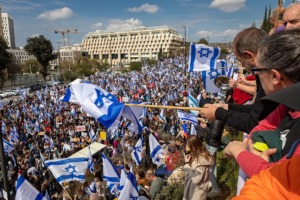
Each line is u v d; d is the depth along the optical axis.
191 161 4.83
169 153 9.98
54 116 26.19
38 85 64.44
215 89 6.45
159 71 50.31
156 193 6.48
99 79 48.16
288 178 0.97
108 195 8.66
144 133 13.71
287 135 1.34
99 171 9.80
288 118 1.42
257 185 1.03
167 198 5.85
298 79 1.14
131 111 7.12
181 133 13.02
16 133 18.91
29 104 31.92
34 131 22.12
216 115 2.53
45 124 23.42
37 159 15.96
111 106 5.45
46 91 38.22
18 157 16.27
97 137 18.02
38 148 17.81
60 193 12.50
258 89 2.04
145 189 7.33
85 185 9.38
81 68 81.38
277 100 0.93
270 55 1.19
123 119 16.72
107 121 5.40
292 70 1.13
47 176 13.86
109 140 16.72
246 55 2.14
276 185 0.98
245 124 2.20
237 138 7.61
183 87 29.45
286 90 0.95
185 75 37.31
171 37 155.00
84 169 9.16
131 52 171.88
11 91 56.81
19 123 24.11
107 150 15.03
